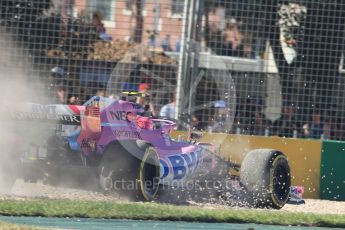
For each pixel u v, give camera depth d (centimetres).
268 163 4338
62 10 6069
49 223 3128
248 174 4350
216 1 6359
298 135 6212
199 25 5684
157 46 6378
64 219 3256
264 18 6481
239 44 6644
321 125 6219
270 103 6272
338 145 5397
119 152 3903
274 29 6475
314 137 6194
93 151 3884
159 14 6444
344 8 6244
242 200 4362
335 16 6266
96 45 6106
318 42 6266
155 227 3200
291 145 5362
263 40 6531
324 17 6275
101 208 3453
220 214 3581
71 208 3409
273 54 6394
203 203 4234
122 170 3906
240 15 6556
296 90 6303
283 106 6266
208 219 3491
